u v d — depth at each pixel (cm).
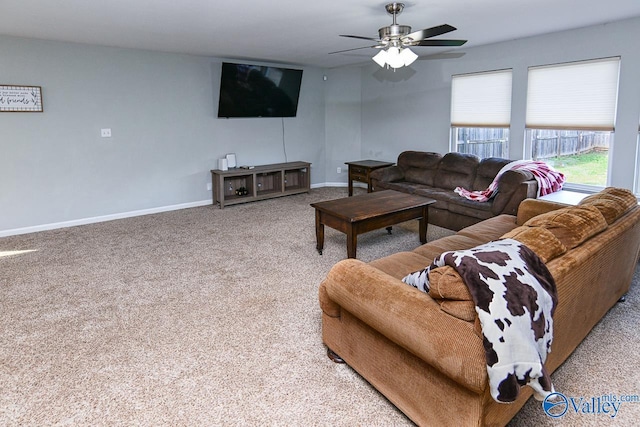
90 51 506
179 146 600
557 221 204
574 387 203
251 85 635
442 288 154
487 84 541
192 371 221
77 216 526
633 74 409
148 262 387
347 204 399
